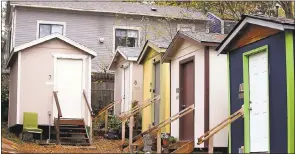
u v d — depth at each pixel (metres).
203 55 12.41
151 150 12.91
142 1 32.03
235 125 11.03
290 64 9.04
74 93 16.75
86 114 16.69
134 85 19.84
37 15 25.14
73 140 15.45
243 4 24.64
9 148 12.06
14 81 17.28
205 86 12.13
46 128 16.42
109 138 17.39
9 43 27.17
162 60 14.73
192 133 12.81
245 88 10.66
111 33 26.31
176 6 30.06
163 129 14.59
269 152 9.45
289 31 9.13
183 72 13.83
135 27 26.67
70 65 16.88
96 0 27.06
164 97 14.84
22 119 16.11
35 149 13.05
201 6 29.25
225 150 11.94
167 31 26.36
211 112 12.02
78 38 25.69
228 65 11.62
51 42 16.72
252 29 10.49
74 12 25.72
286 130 8.93
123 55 20.33
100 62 25.78
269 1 23.03
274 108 9.42
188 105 13.38
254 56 10.56
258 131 10.13
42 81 16.50
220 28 27.47
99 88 23.36
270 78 9.66
